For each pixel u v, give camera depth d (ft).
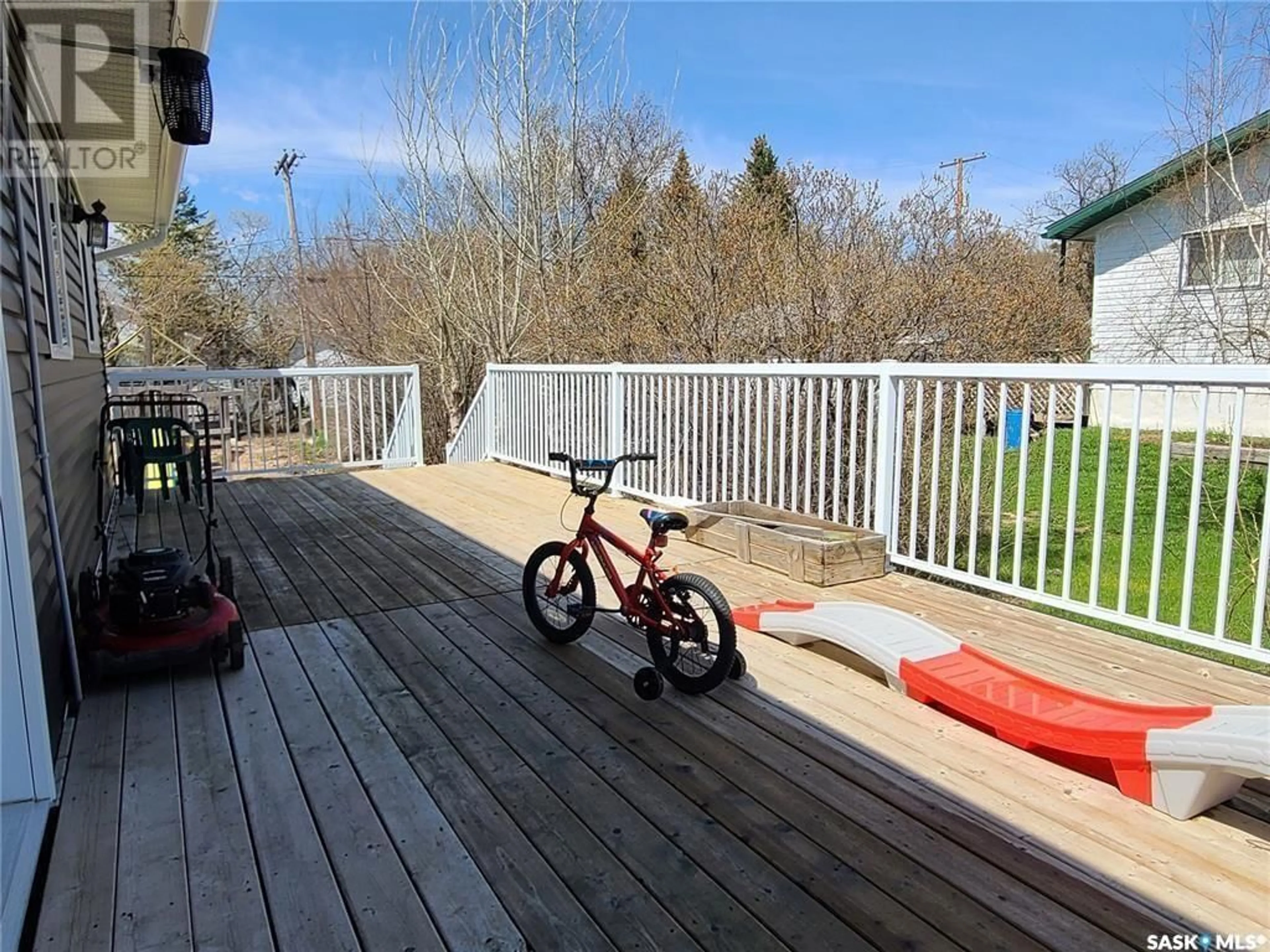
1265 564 8.63
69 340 14.48
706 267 26.96
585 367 21.18
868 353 22.66
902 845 6.17
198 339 70.38
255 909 5.56
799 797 6.86
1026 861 5.94
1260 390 9.45
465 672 9.68
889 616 9.75
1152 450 30.09
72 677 8.70
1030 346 26.99
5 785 6.56
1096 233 40.98
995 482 11.71
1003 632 10.80
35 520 8.04
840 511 14.70
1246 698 8.61
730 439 17.01
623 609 9.66
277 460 29.63
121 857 6.14
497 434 27.25
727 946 5.14
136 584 9.46
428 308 40.22
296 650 10.42
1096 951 5.02
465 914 5.48
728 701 8.79
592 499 10.11
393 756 7.67
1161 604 16.76
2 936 5.01
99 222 18.30
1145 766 6.56
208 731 8.20
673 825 6.48
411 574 13.93
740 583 13.19
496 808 6.77
